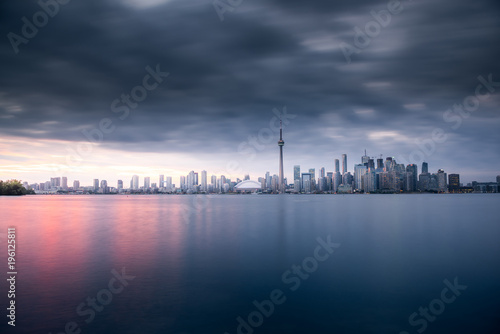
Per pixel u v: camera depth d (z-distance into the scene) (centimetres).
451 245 3512
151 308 1633
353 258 2827
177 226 5594
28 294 1831
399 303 1711
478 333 1365
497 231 4838
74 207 13162
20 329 1390
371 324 1452
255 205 15675
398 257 2875
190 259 2783
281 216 8062
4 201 18462
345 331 1389
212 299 1769
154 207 13612
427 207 13150
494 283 2067
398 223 6156
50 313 1562
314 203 18512
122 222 6412
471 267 2497
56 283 2048
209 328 1412
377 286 2014
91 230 4978
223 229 5128
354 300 1759
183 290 1925
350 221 6581
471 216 7975
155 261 2700
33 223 6147
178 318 1515
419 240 3900
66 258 2809
